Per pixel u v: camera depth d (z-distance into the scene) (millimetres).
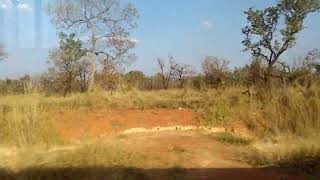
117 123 13664
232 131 13617
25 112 12320
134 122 13891
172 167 9375
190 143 11711
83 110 14500
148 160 9883
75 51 31703
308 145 10570
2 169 8953
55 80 31203
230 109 14781
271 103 14711
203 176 8930
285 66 20234
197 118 14508
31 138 11422
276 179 8844
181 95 21016
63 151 10227
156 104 16703
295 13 26203
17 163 9297
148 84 37125
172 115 14680
